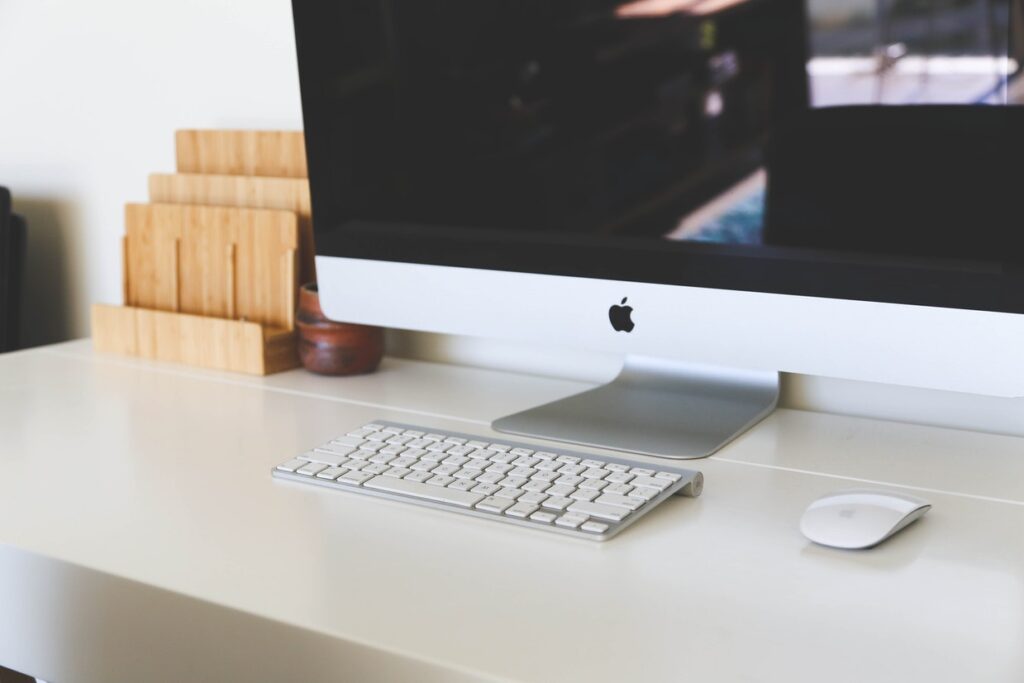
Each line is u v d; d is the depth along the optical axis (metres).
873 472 0.91
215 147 1.42
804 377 1.13
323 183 1.14
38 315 1.74
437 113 1.05
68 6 1.59
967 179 0.82
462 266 1.07
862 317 0.88
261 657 0.65
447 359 1.36
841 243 0.88
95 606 0.73
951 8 0.80
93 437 1.01
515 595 0.67
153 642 0.70
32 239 1.71
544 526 0.77
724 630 0.63
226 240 1.34
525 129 1.01
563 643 0.61
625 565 0.72
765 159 0.90
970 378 0.85
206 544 0.76
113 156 1.60
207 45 1.47
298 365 1.30
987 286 0.83
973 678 0.57
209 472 0.91
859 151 0.86
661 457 0.94
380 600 0.67
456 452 0.91
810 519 0.76
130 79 1.56
